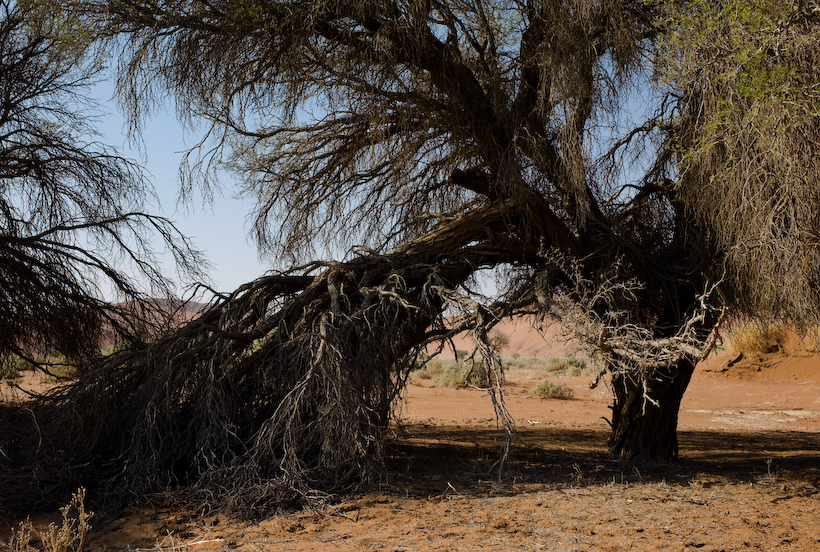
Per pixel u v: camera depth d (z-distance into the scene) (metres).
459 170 9.09
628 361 6.58
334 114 8.41
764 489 6.70
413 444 10.36
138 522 5.26
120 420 7.04
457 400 21.73
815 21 5.25
